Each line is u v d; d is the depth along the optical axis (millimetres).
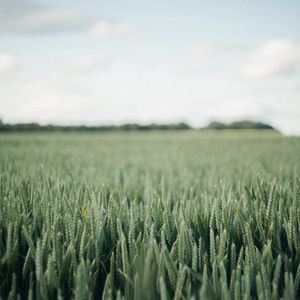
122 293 1742
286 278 1493
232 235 2188
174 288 1575
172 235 2146
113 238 2090
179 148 19281
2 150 14625
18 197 2707
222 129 69062
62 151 14531
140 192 3686
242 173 5484
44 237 1822
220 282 1553
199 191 3811
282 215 2379
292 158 9547
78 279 1404
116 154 13648
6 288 1812
